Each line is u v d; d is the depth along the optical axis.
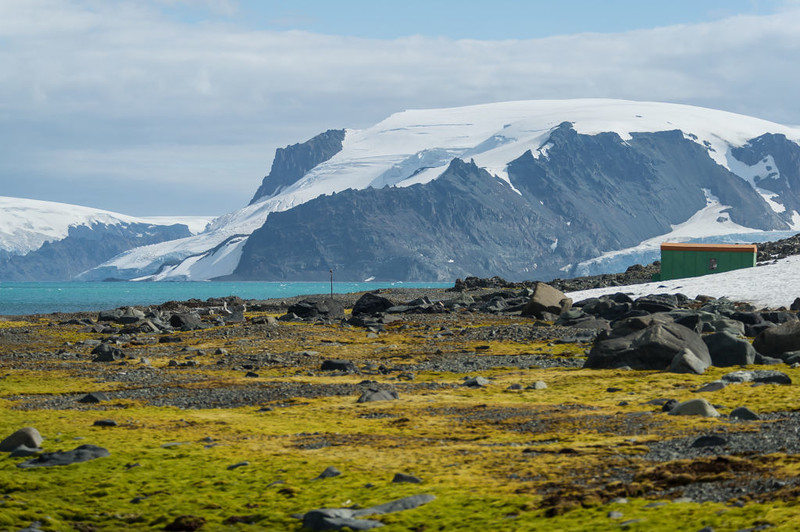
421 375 55.56
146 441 33.34
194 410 42.28
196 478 27.67
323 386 50.19
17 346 81.50
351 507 23.72
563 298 102.06
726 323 71.50
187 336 88.56
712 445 27.64
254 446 32.25
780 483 21.27
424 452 30.16
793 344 56.38
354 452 30.61
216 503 24.81
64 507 24.80
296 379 54.06
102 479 27.78
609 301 95.75
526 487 24.19
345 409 41.31
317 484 26.22
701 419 33.62
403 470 27.41
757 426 30.91
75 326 109.19
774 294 105.31
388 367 60.12
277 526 22.50
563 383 49.09
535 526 20.42
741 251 131.50
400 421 37.12
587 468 25.81
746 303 101.94
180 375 57.06
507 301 115.62
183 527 22.58
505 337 79.12
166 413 41.09
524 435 32.88
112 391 49.56
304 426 36.69
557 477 25.03
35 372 59.31
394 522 21.80
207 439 33.69
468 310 112.62
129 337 89.25
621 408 38.69
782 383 44.19
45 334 95.31
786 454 24.28
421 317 104.56
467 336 81.44
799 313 85.94
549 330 82.75
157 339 86.81
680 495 21.62
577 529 19.80
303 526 22.23
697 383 45.97
